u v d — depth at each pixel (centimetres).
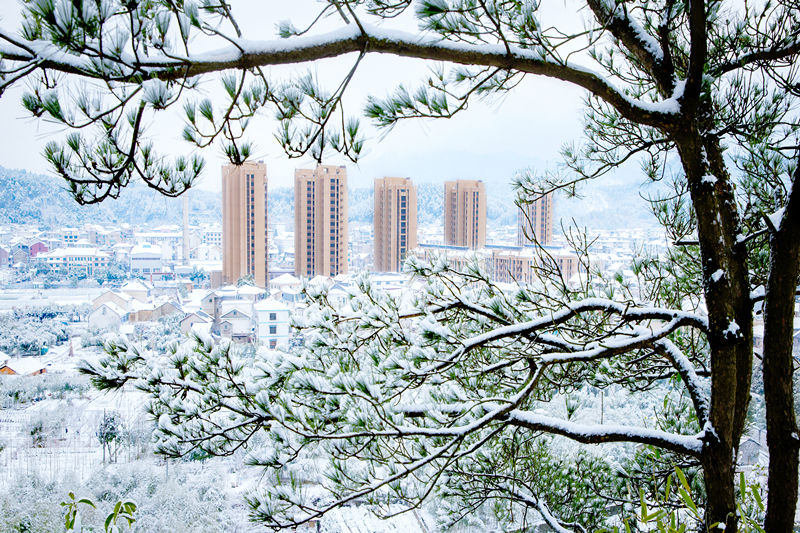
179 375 2741
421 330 2566
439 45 1828
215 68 1614
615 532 2052
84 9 1260
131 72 1488
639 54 2391
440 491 3612
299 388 2508
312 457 2692
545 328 2628
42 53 1409
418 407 2620
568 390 3547
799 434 2025
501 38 1812
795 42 2598
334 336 2984
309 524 3069
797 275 2058
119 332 2784
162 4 1470
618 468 3966
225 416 2764
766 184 3422
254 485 2628
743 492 1834
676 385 3878
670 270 3659
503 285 3075
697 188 2269
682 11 2216
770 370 2083
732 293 2325
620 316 2505
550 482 3962
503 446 3616
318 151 1762
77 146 1602
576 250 2925
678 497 3572
